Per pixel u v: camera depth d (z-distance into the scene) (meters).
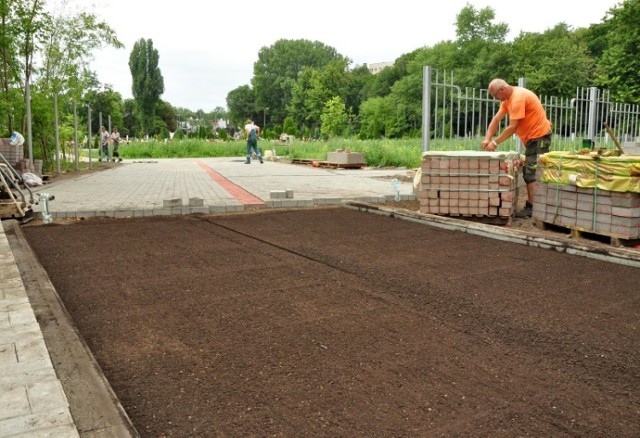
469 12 64.06
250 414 2.52
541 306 4.07
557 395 2.71
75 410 2.41
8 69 15.04
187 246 6.20
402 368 3.02
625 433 2.37
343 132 58.94
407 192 11.19
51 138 18.70
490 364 3.08
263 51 109.75
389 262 5.42
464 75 60.25
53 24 16.34
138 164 24.86
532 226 7.54
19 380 2.66
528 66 53.25
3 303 3.86
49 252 5.91
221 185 13.23
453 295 4.34
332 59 108.44
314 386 2.80
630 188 5.92
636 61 28.91
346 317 3.84
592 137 13.45
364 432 2.36
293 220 7.99
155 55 85.62
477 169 7.60
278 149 32.44
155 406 2.60
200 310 3.99
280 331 3.58
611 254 5.38
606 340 3.43
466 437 2.32
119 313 3.94
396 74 92.38
